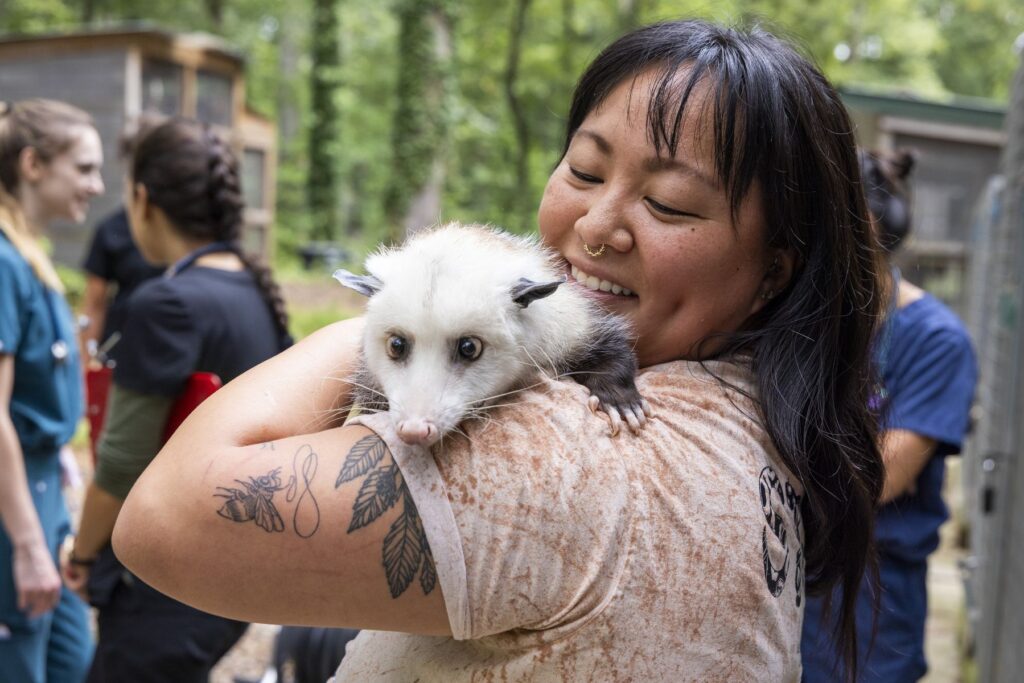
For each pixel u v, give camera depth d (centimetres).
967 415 326
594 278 187
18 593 332
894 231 338
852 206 184
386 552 141
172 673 311
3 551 333
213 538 143
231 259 335
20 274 332
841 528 184
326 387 174
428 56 1608
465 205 2520
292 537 142
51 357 348
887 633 314
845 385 185
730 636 148
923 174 1126
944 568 791
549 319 186
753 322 186
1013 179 569
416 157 1623
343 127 2650
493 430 150
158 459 155
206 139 336
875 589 197
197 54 1266
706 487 152
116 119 1132
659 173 171
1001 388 540
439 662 157
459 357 187
